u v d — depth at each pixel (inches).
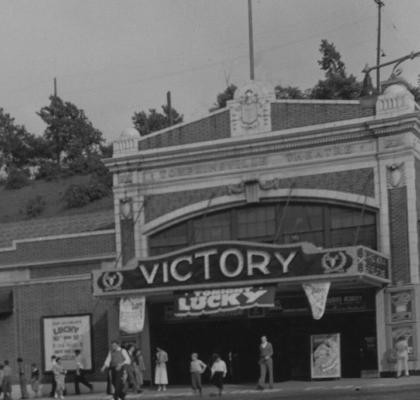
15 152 3134.8
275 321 1471.5
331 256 1274.6
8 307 1611.7
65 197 2556.6
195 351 1521.9
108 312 1549.0
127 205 1549.0
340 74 2571.4
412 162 1353.3
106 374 1536.7
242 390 1264.8
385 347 1349.7
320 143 1416.1
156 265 1389.0
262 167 1457.9
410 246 1346.0
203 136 1505.9
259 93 1466.5
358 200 1385.3
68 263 1587.1
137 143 1552.7
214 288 1353.3
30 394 1563.7
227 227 1487.5
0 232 2010.3
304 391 1163.3
